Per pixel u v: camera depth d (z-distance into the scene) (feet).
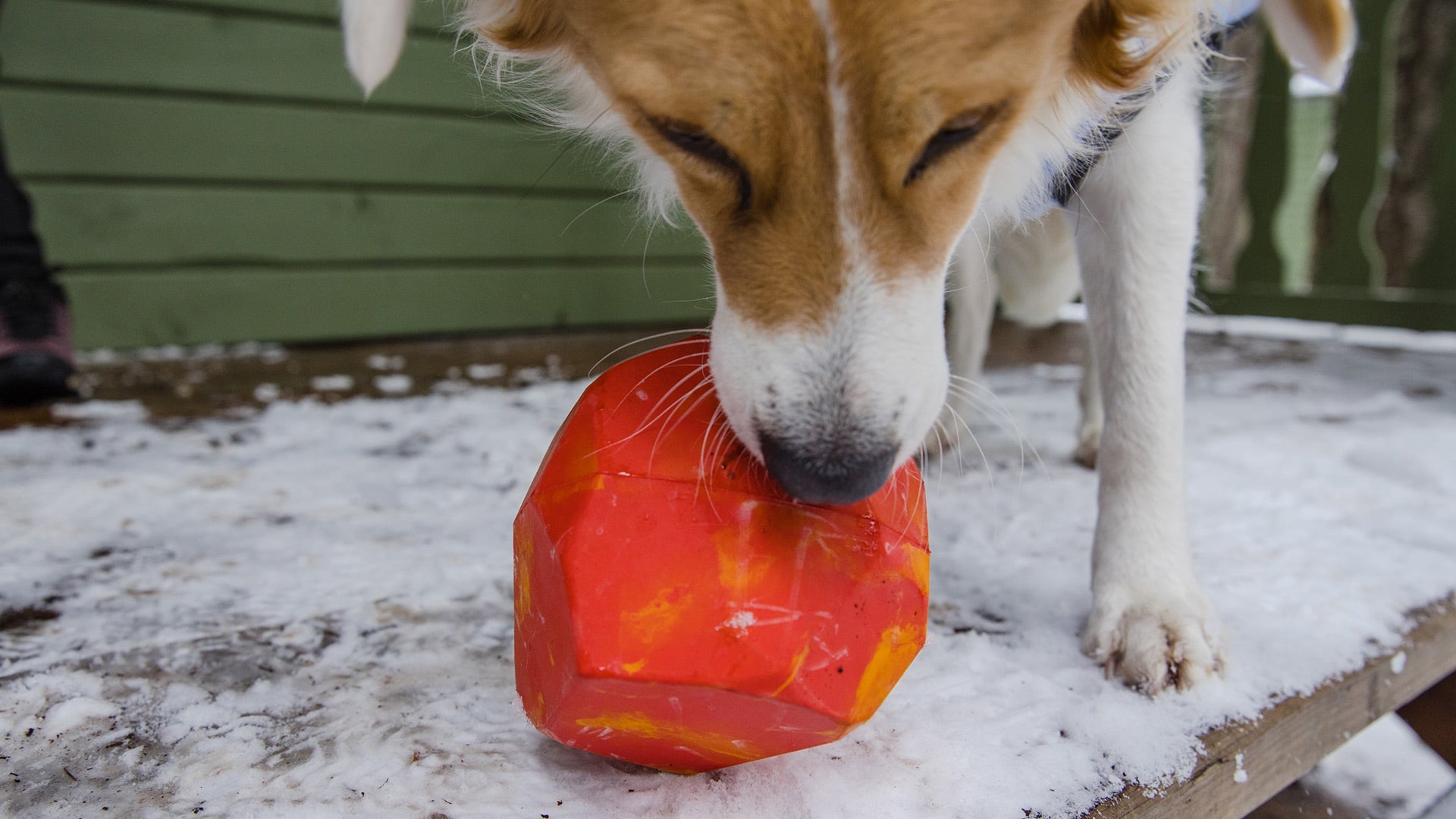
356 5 2.21
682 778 1.72
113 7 5.26
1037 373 4.98
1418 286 6.64
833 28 1.70
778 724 1.59
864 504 1.69
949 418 3.14
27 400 3.98
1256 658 2.07
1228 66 2.82
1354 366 5.32
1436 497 2.90
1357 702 2.06
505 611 2.20
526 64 2.38
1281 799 2.36
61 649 2.06
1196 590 2.08
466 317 6.44
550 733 1.67
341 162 5.95
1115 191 2.21
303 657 2.03
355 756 1.77
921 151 1.78
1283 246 7.98
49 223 5.24
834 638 1.58
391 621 2.16
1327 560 2.48
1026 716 1.88
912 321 1.78
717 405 1.75
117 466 3.10
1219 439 3.52
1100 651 2.04
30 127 5.15
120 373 4.79
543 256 6.65
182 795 1.70
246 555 2.47
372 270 6.09
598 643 1.53
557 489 1.63
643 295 7.09
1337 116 6.87
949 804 1.69
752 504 1.62
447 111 6.22
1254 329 6.91
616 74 1.85
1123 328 2.18
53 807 1.68
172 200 5.52
